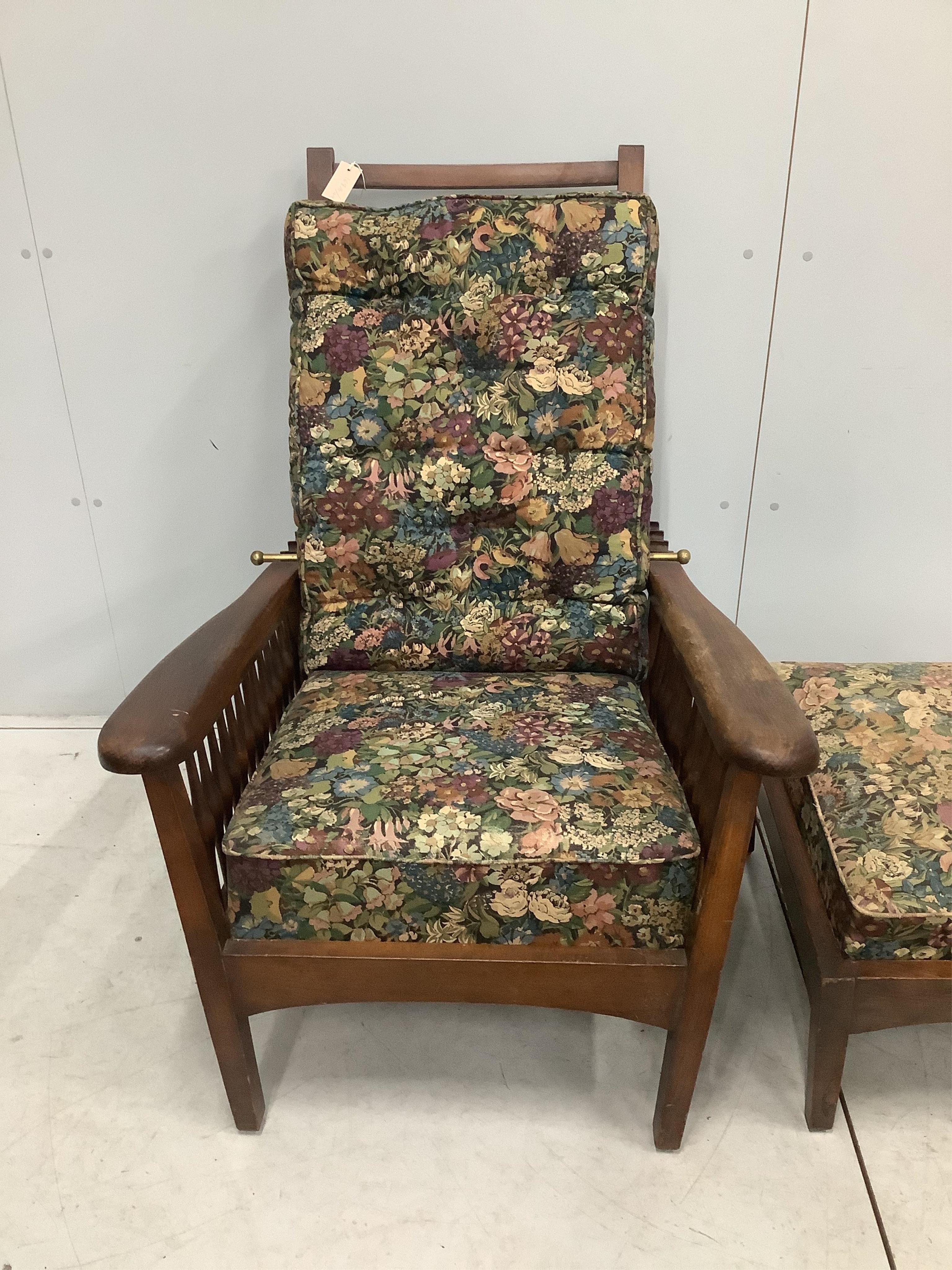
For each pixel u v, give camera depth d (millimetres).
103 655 1714
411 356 1149
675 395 1405
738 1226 892
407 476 1157
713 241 1303
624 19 1186
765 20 1176
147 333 1419
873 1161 956
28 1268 865
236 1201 922
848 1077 1054
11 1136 992
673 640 974
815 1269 853
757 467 1452
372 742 969
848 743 1039
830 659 1606
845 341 1355
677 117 1235
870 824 924
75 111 1271
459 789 882
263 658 1084
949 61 1182
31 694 1763
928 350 1352
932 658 1588
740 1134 987
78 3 1207
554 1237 884
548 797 871
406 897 849
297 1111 1021
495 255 1123
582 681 1139
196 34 1222
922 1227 888
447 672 1178
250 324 1405
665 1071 925
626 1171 949
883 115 1217
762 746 691
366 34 1212
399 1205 917
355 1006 1176
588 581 1161
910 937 861
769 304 1339
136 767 712
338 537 1167
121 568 1623
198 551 1599
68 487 1550
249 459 1510
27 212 1337
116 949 1247
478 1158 966
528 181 1222
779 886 1101
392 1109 1023
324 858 833
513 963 861
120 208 1333
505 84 1231
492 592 1177
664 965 850
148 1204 922
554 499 1151
